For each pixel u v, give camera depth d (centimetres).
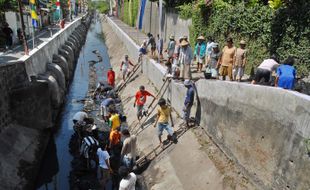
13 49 2041
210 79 1149
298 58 1105
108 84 2408
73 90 2467
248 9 1414
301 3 1105
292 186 695
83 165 1323
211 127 1097
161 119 1204
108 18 8144
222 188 905
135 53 2686
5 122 1312
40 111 1515
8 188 1038
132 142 1173
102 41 5656
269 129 781
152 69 1895
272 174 769
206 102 1133
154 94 1748
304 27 1074
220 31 1714
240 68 1182
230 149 966
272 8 1249
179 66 1461
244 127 889
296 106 689
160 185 1075
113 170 1239
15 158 1198
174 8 2755
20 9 1728
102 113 1717
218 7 1722
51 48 2436
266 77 970
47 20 4378
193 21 2128
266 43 1283
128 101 1944
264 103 798
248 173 870
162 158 1193
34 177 1209
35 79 1558
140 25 3688
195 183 986
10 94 1398
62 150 1488
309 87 1033
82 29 6094
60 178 1277
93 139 1327
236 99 926
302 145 665
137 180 1155
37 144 1417
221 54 1261
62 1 6103
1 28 2191
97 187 1170
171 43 1753
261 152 814
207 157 1040
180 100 1344
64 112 1948
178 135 1231
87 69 3241
